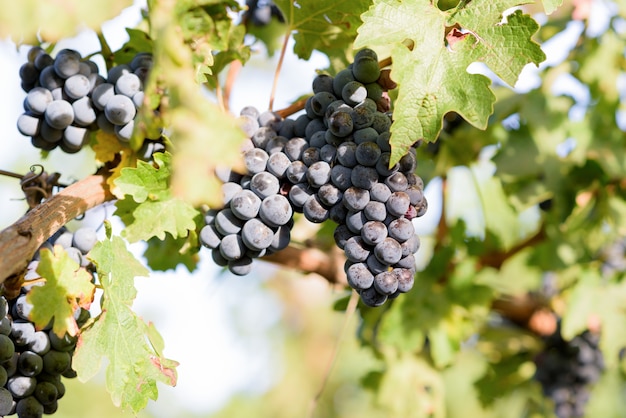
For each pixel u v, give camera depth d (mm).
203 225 752
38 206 680
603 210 983
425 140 668
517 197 976
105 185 727
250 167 696
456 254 979
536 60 670
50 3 625
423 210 693
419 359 1019
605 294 995
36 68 728
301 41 793
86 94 723
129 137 725
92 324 691
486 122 669
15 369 680
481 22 679
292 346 1919
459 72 675
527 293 1072
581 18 980
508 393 1079
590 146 976
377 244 674
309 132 700
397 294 685
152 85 655
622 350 1104
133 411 688
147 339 706
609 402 1182
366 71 690
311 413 871
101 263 699
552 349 1060
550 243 999
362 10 764
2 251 636
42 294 676
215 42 679
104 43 754
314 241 924
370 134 679
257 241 691
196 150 619
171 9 657
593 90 984
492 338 1065
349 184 677
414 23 677
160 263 861
